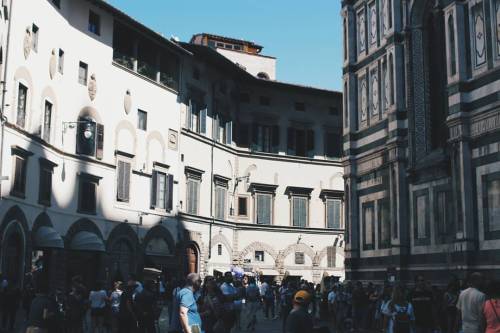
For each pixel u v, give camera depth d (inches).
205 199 2230.6
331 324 1416.1
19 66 1365.7
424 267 1374.3
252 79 2444.6
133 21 1859.0
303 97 2573.8
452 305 920.3
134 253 1871.3
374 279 1550.2
